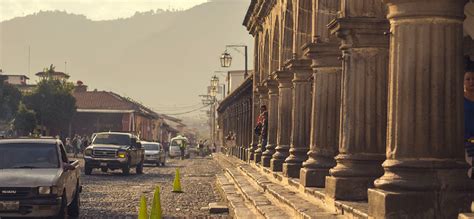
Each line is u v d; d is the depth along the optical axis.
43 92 84.44
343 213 14.95
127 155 44.31
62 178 18.47
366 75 15.77
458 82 11.67
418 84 11.66
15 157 19.30
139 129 121.25
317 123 20.45
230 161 56.72
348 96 15.92
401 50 11.75
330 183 16.30
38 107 83.75
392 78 11.90
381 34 15.62
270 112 35.12
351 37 15.70
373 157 15.85
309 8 25.20
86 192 30.27
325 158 20.33
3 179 17.88
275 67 36.31
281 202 19.81
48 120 84.88
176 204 25.81
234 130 70.31
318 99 20.39
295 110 25.25
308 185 20.12
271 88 35.12
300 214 15.88
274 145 34.59
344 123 16.00
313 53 20.30
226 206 23.36
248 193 24.02
